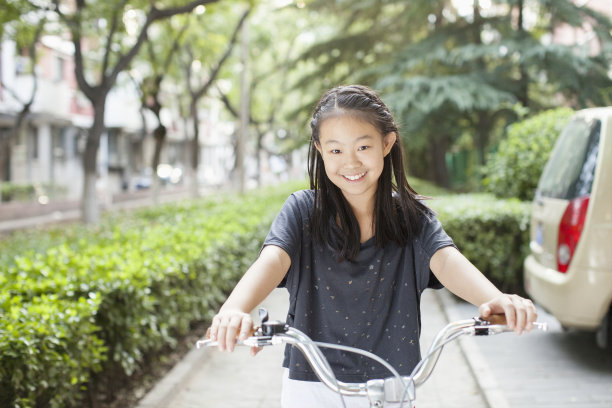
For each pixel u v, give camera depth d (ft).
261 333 5.31
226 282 24.09
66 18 39.91
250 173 160.45
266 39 91.25
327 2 62.54
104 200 90.02
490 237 24.85
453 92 47.93
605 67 50.47
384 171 6.67
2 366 9.80
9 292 13.15
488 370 16.15
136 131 130.72
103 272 15.14
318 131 6.36
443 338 5.44
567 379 15.55
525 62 48.62
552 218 16.84
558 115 28.04
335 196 6.64
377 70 55.06
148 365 16.84
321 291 6.77
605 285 15.03
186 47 74.28
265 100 117.91
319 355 5.47
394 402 5.59
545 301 16.56
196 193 79.82
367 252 6.67
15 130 56.44
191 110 78.64
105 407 14.42
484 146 55.67
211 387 16.37
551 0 50.90
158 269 16.58
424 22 58.34
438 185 69.26
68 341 11.54
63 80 93.76
